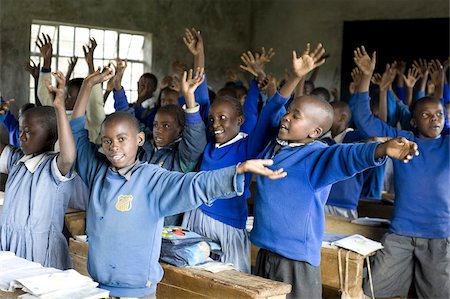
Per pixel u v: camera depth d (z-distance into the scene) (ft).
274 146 9.84
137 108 18.71
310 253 9.24
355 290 10.62
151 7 33.60
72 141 8.33
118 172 7.95
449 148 11.39
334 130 15.74
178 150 11.14
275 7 38.11
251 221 12.04
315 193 9.11
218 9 37.19
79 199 13.12
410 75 17.87
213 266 9.53
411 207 11.57
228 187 7.04
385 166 17.12
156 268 7.93
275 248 9.33
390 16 33.91
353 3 35.09
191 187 7.32
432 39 32.68
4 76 27.94
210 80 37.24
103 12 31.37
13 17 28.07
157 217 7.75
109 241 7.77
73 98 13.65
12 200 9.30
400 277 11.79
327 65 35.96
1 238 9.29
